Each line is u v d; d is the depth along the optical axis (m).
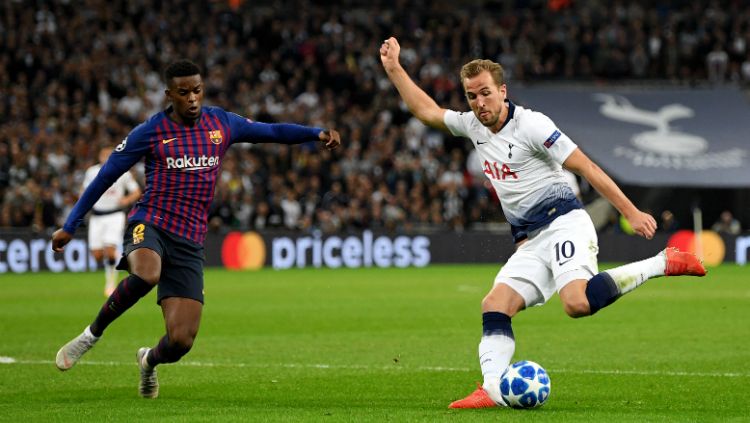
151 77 61.03
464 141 63.12
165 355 15.28
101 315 15.33
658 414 14.04
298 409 14.60
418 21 69.56
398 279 45.69
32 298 35.78
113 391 16.66
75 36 62.38
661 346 22.72
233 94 61.50
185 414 14.07
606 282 14.12
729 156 61.00
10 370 19.09
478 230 58.81
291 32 66.31
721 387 16.94
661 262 14.45
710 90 65.25
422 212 57.72
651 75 68.19
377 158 59.47
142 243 14.93
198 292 15.22
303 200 56.66
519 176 14.88
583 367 19.52
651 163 60.19
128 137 15.13
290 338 24.48
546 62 67.88
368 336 24.88
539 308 31.83
